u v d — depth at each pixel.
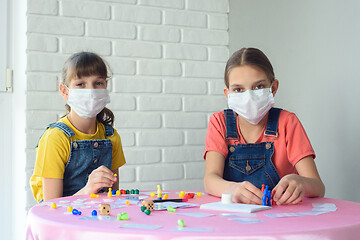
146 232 0.65
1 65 1.92
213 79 2.25
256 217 0.77
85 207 0.93
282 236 0.63
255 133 1.38
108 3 2.04
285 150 1.33
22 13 1.93
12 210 1.92
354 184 1.43
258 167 1.34
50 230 0.74
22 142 1.90
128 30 2.08
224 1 2.29
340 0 1.49
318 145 1.64
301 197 0.96
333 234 0.66
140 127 2.08
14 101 1.93
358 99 1.40
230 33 2.30
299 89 1.75
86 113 1.46
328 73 1.56
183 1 2.20
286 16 1.83
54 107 1.91
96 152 1.51
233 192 1.01
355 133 1.42
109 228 0.68
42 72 1.91
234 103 1.27
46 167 1.39
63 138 1.44
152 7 2.13
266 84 1.28
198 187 2.18
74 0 1.98
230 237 0.62
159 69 2.14
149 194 1.20
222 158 1.34
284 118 1.36
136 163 2.06
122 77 2.06
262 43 2.03
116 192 1.19
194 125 2.19
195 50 2.22
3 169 1.91
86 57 1.47
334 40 1.53
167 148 2.13
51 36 1.93
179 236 0.63
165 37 2.16
